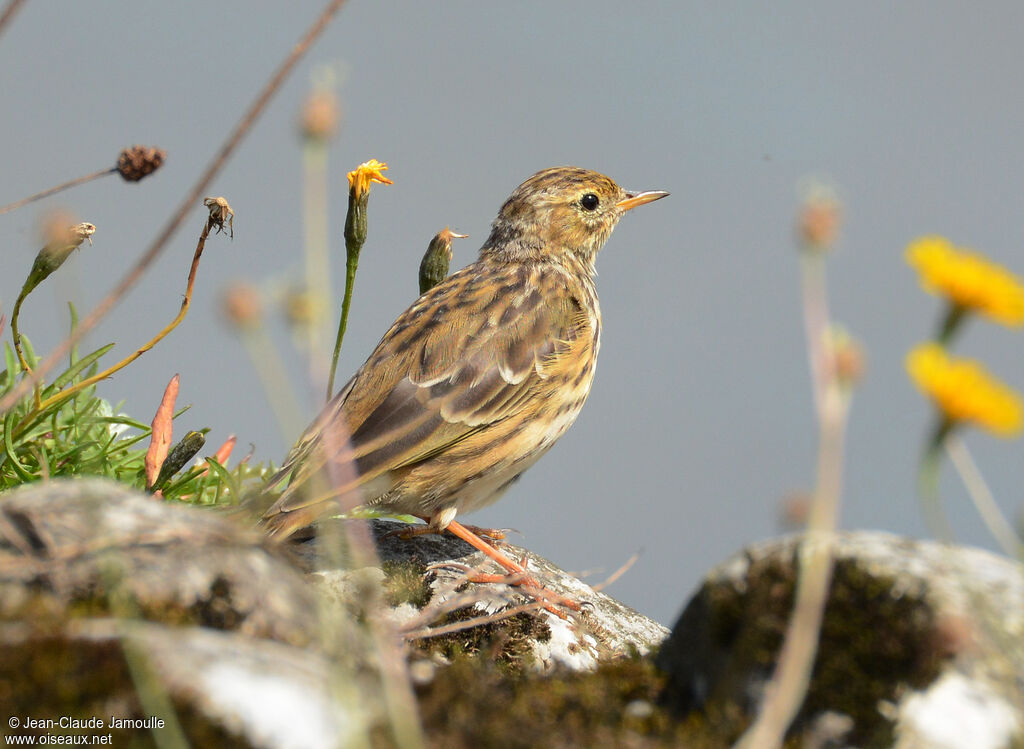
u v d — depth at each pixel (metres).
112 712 6.48
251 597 7.55
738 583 8.02
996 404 5.75
